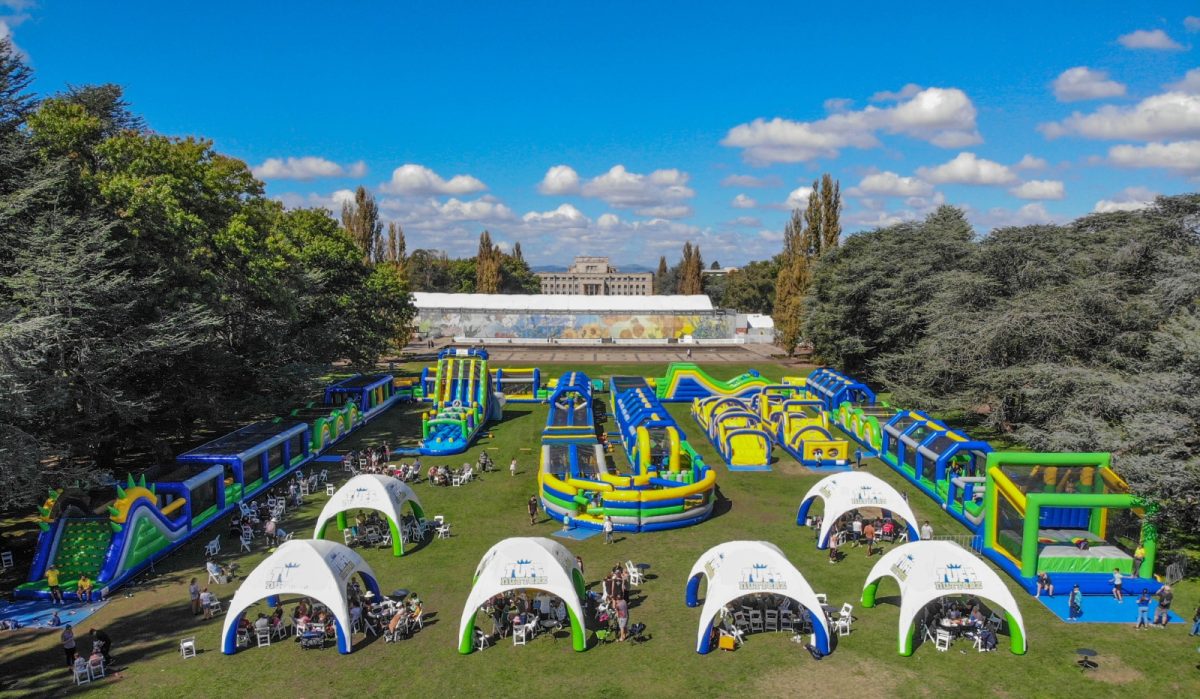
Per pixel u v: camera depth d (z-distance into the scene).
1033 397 40.19
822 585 26.23
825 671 20.53
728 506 35.47
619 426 52.31
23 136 34.41
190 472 33.16
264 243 51.97
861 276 69.75
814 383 61.94
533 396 65.62
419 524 31.33
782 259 141.00
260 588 22.09
